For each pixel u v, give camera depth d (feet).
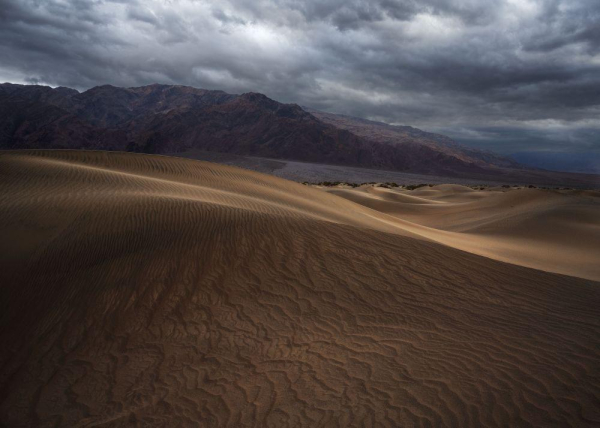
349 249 32.55
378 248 33.45
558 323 22.80
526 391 16.39
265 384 18.39
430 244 36.63
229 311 24.27
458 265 31.89
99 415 17.28
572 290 28.94
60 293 25.50
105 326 23.12
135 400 18.03
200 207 37.37
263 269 28.58
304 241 32.96
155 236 31.60
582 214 101.04
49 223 32.76
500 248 68.64
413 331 22.11
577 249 75.92
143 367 20.13
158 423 16.56
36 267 27.61
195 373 19.54
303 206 57.77
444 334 21.65
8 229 31.32
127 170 64.18
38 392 18.84
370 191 205.05
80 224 32.86
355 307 24.80
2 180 42.83
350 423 15.51
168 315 23.95
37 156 63.93
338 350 20.62
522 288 28.53
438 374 17.98
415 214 145.48
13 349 21.75
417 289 27.32
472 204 145.07
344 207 74.54
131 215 34.73
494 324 22.75
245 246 31.07
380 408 16.16
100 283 26.23
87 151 71.41
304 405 16.78
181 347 21.47
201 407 17.28
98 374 19.80
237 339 21.91
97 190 42.01
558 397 15.89
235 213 36.91
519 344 20.21
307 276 28.07
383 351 20.26
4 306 24.62
